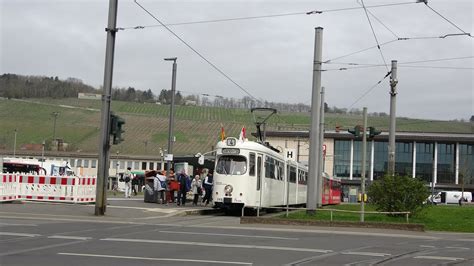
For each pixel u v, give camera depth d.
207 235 17.70
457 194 83.88
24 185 30.09
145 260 12.12
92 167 106.25
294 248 15.29
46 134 110.00
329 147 105.44
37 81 124.88
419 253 15.35
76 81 128.50
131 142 110.62
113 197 44.09
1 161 50.38
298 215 26.61
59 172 58.38
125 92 120.25
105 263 11.55
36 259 11.73
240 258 12.96
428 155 104.19
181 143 102.12
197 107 111.56
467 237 21.56
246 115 106.62
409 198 26.09
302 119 83.94
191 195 41.56
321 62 26.91
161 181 33.59
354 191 103.88
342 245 16.66
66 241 14.73
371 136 25.61
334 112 94.31
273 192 32.78
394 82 31.81
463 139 101.94
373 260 13.57
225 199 29.03
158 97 118.69
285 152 36.00
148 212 25.95
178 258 12.57
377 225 23.55
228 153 29.47
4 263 11.14
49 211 24.41
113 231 17.69
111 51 23.81
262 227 22.38
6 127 111.50
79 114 118.88
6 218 20.94
